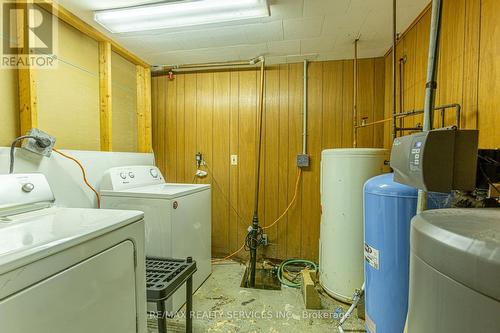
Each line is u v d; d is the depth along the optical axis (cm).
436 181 80
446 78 161
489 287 44
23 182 125
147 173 251
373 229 143
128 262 104
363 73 269
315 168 278
